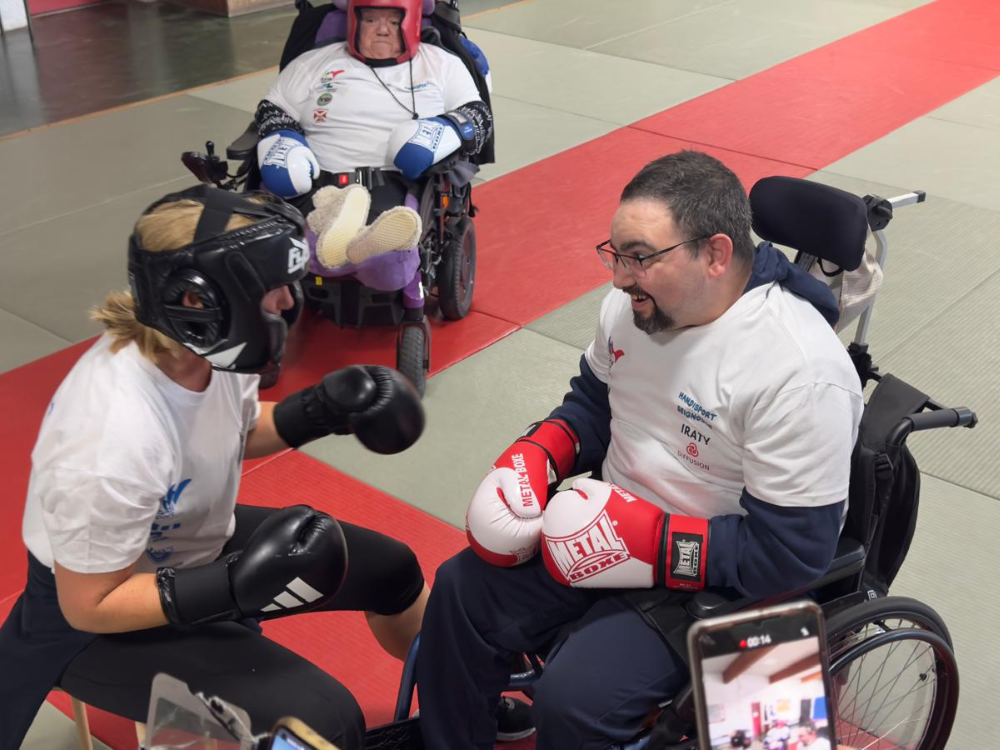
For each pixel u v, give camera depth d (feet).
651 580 6.59
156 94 22.98
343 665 9.02
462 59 13.58
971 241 16.56
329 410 6.88
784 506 6.32
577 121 21.48
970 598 9.61
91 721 8.47
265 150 12.48
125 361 5.99
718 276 6.42
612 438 7.46
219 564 5.95
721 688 3.98
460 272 13.85
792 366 6.33
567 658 6.58
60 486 5.77
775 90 23.30
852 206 6.92
